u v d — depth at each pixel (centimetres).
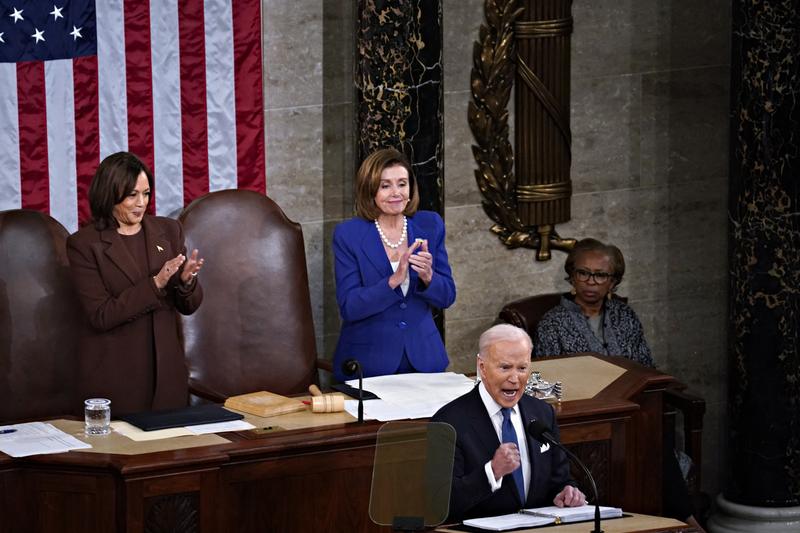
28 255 2328
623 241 3041
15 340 2308
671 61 3005
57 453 1802
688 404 2575
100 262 2045
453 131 2869
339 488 1959
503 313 2839
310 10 2719
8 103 2458
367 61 2573
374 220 2227
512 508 1788
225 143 2605
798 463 2805
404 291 2241
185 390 2105
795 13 2653
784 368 2766
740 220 2750
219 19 2573
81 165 2516
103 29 2503
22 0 2448
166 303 2094
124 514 1767
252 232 2502
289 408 2025
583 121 2964
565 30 2878
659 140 3027
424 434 1599
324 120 2761
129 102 2533
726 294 3138
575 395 2178
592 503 2131
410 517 1581
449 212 2892
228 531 1878
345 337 2267
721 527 2869
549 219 2942
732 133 2758
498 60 2853
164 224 2138
